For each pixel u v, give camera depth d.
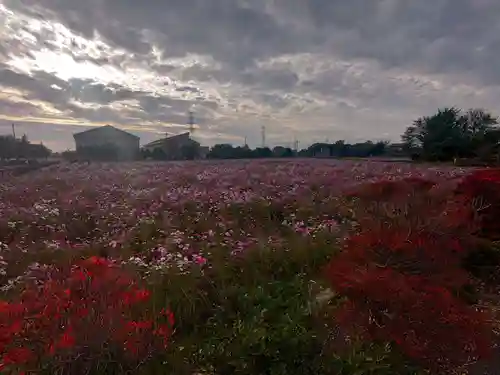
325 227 7.21
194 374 3.80
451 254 5.51
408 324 3.58
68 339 3.16
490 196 7.38
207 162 31.67
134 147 49.00
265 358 3.78
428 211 6.90
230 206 9.74
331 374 3.56
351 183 13.09
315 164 26.00
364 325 3.83
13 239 7.67
